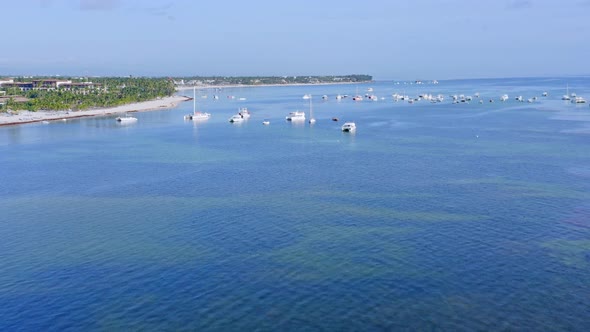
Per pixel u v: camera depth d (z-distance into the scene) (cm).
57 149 18062
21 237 8594
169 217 9475
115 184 12300
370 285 6506
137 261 7431
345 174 12925
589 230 8275
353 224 8800
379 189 11212
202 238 8306
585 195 10369
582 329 5488
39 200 10975
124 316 5922
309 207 9894
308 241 8038
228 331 5566
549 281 6512
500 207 9619
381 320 5722
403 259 7269
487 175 12431
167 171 13775
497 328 5528
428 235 8181
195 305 6122
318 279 6706
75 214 9856
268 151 17062
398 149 16950
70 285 6725
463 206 9738
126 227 8975
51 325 5781
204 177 12900
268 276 6825
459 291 6312
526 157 14800
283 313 5900
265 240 8138
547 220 8800
